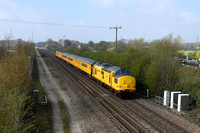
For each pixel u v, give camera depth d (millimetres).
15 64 16094
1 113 9359
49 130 13211
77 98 21359
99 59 45406
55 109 17703
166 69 20859
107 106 18078
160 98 20688
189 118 15523
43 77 34125
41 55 79000
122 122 14438
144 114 16016
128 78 20594
